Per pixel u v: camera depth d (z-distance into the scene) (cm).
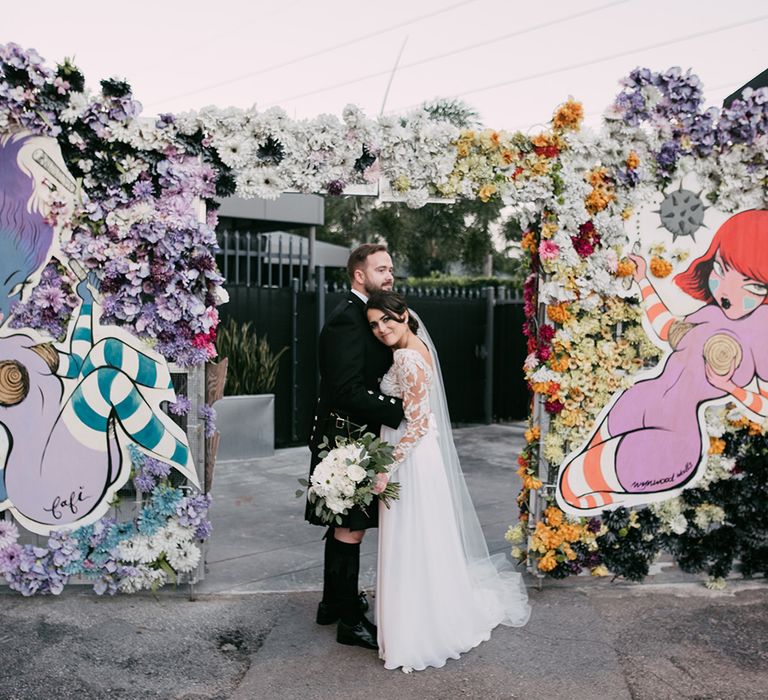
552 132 414
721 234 432
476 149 414
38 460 405
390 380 357
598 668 349
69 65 375
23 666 341
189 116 387
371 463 338
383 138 406
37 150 386
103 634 375
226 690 326
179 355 400
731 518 449
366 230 1245
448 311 1013
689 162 423
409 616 346
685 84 414
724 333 438
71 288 396
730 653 365
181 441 407
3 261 393
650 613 410
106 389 402
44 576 406
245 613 404
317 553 498
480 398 1058
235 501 626
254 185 397
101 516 409
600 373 429
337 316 358
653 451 439
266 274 1113
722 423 443
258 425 794
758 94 416
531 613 408
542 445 434
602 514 439
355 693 325
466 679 338
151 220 388
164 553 409
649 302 431
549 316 422
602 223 419
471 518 411
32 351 399
